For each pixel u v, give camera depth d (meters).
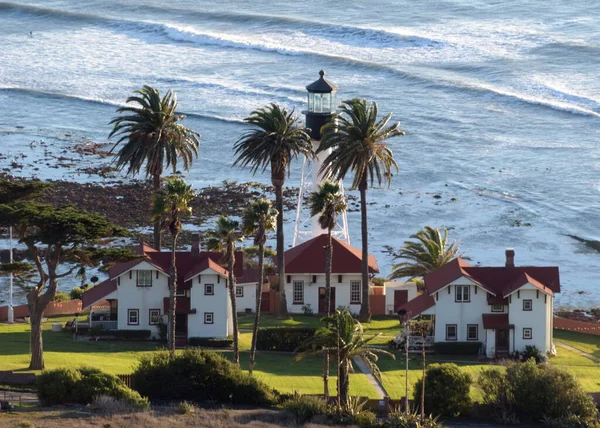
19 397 173.62
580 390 185.62
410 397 188.00
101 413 165.62
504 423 182.12
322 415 171.62
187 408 171.00
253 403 183.00
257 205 196.75
